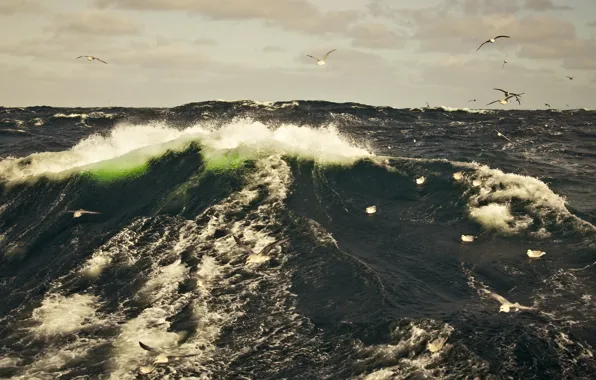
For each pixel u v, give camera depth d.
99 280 18.53
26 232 22.50
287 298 17.17
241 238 20.50
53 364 14.70
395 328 15.27
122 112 60.59
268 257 16.23
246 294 17.39
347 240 21.38
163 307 16.94
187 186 24.42
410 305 16.69
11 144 40.16
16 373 14.37
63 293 17.98
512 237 21.69
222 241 20.39
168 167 26.09
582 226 21.77
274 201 23.30
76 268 19.23
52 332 16.05
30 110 66.44
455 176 25.53
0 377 14.21
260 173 25.22
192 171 25.56
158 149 27.16
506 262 19.72
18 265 20.31
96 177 25.52
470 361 13.83
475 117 57.25
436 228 22.62
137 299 17.39
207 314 16.48
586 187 27.67
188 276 18.34
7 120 53.31
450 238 21.75
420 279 18.48
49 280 18.72
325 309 16.56
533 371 13.71
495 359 14.09
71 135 44.53
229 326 15.98
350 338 15.16
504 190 24.61
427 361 13.98
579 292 17.52
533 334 15.10
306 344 15.12
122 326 16.17
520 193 24.23
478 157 33.66
